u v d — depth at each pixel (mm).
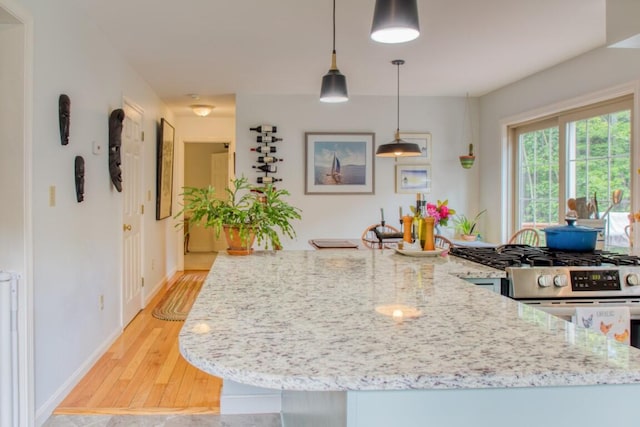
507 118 5160
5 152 2166
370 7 2969
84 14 3027
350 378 799
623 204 3674
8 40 2170
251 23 3256
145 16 3137
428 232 2473
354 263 2199
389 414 822
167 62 4223
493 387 826
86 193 3051
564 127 4383
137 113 4594
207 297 1422
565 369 841
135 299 4531
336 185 5648
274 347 946
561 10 3029
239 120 5527
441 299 1394
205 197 2559
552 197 4629
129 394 2768
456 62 4230
